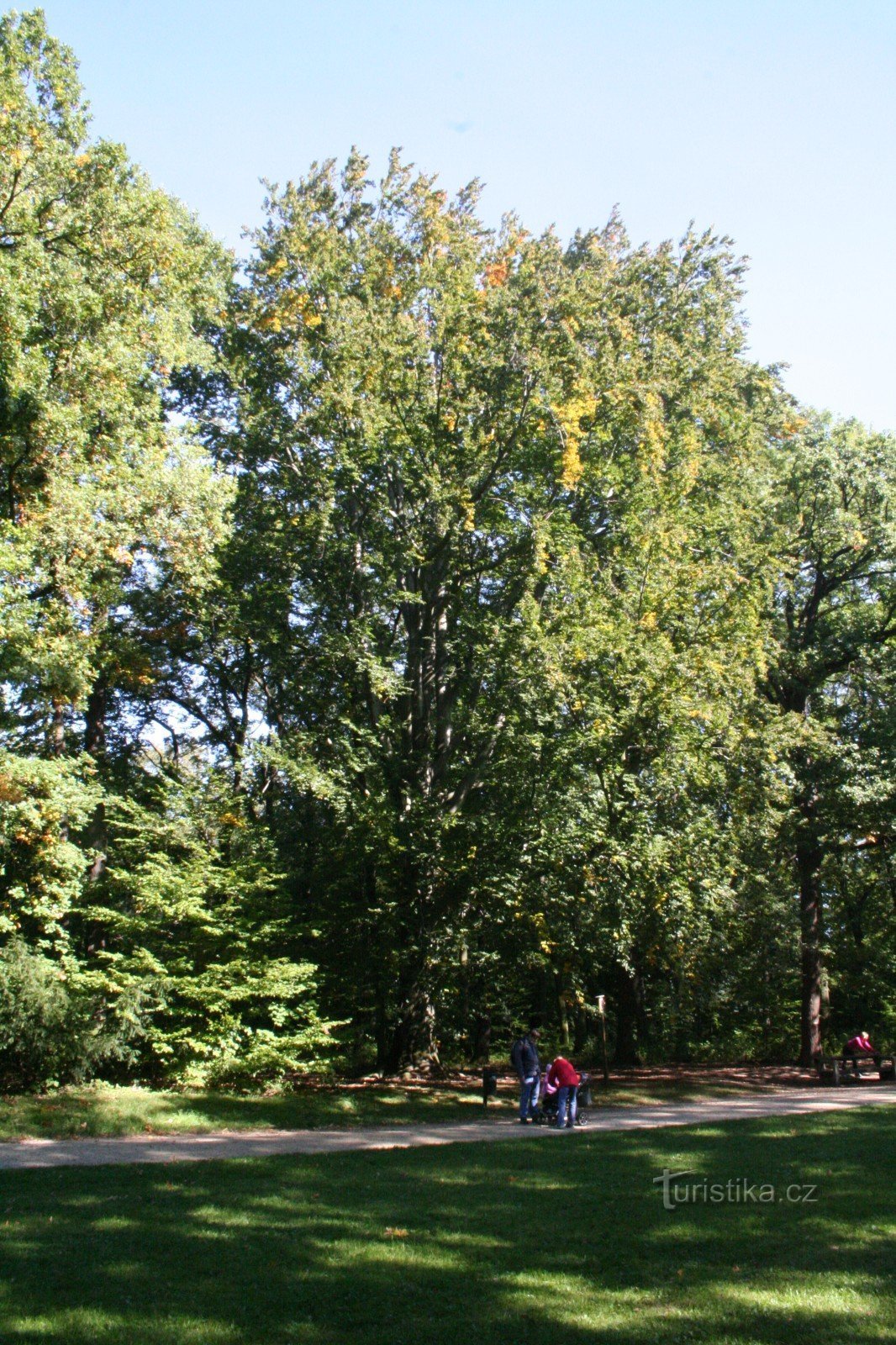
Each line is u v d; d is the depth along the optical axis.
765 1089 24.38
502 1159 11.93
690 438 21.75
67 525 16.44
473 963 22.05
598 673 19.86
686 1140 13.39
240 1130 15.42
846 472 27.42
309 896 23.92
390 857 21.52
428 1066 23.66
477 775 23.16
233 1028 18.89
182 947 19.12
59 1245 7.36
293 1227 8.02
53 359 17.59
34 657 16.72
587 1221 8.32
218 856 19.97
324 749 23.56
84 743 26.89
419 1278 6.67
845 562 29.02
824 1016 33.06
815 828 28.08
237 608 23.06
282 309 23.17
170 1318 5.77
